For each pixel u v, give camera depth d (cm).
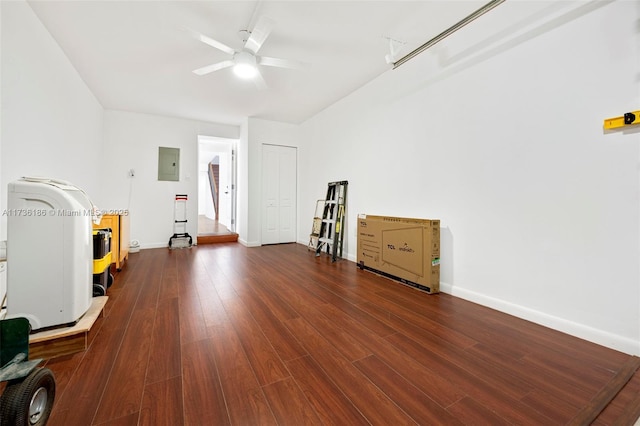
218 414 116
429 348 171
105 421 111
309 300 252
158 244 513
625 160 166
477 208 246
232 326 198
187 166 534
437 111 280
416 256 287
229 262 401
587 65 179
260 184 545
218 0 214
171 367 148
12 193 149
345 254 430
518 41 213
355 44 279
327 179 475
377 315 220
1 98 183
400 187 327
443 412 118
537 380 140
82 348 163
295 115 517
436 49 278
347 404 123
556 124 194
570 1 186
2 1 182
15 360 110
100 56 296
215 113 499
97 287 231
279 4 219
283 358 158
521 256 215
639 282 162
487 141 236
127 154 484
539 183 204
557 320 195
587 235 181
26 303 153
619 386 135
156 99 427
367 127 378
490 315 221
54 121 264
